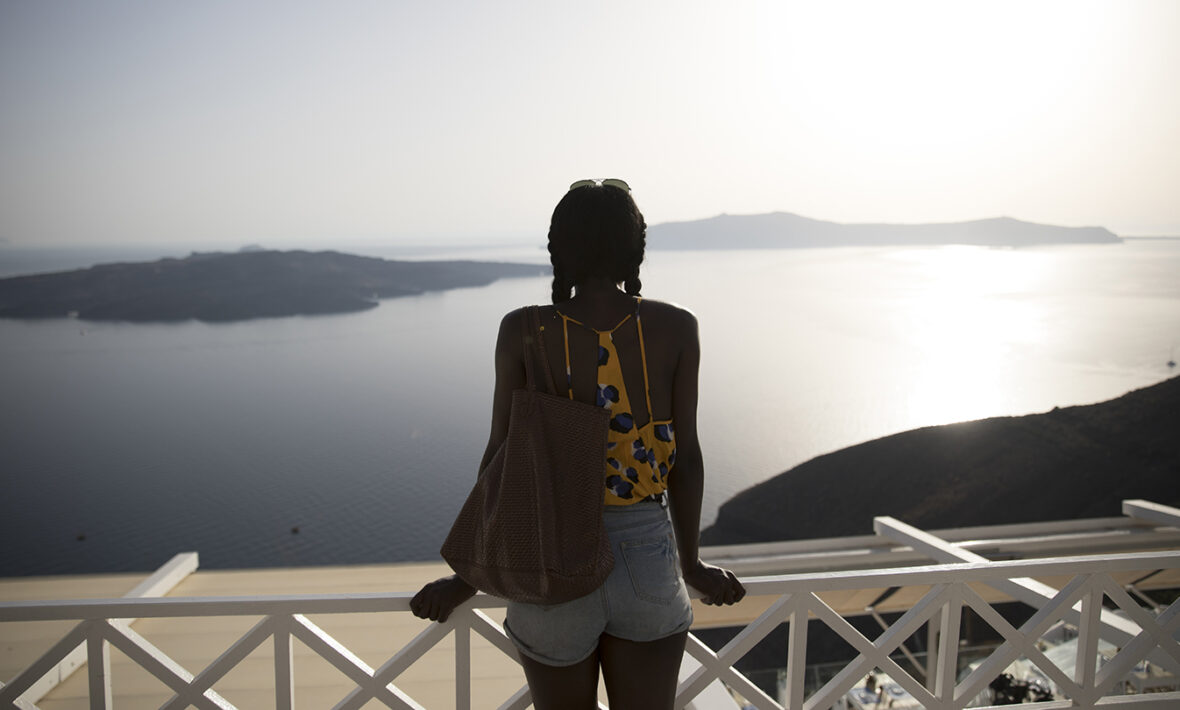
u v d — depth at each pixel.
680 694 1.45
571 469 1.06
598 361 1.08
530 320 1.10
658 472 1.11
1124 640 2.43
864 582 1.46
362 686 1.36
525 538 1.07
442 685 2.96
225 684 2.98
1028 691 5.27
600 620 1.06
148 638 3.46
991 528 5.41
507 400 1.15
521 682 2.98
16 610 1.29
